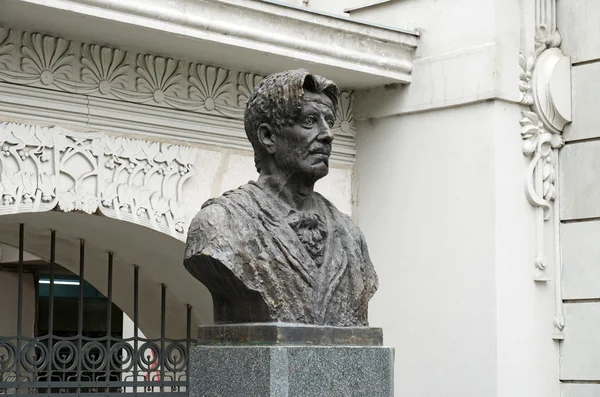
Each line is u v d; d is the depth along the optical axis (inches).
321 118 242.5
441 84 389.1
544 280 384.2
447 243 385.1
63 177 334.0
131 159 349.1
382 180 406.9
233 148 376.5
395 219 401.1
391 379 247.8
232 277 231.3
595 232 388.8
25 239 424.8
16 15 318.7
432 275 387.9
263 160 248.5
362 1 420.5
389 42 389.4
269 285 234.1
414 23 400.5
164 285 419.8
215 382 237.9
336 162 410.3
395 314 397.7
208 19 341.7
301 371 231.3
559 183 398.0
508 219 376.8
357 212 413.7
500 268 372.8
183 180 362.0
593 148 391.5
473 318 375.6
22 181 324.8
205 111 368.8
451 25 389.7
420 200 394.0
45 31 332.2
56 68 334.0
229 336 237.8
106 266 442.0
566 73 398.0
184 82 363.9
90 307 627.8
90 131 340.8
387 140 406.6
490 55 376.5
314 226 245.3
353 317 247.6
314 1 441.7
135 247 404.8
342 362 238.1
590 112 393.7
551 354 387.9
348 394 238.7
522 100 384.2
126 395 374.0
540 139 389.7
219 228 233.3
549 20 400.2
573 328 389.7
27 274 566.3
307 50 368.5
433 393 383.9
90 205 338.0
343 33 376.5
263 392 228.7
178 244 378.3
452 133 386.6
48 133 331.3
